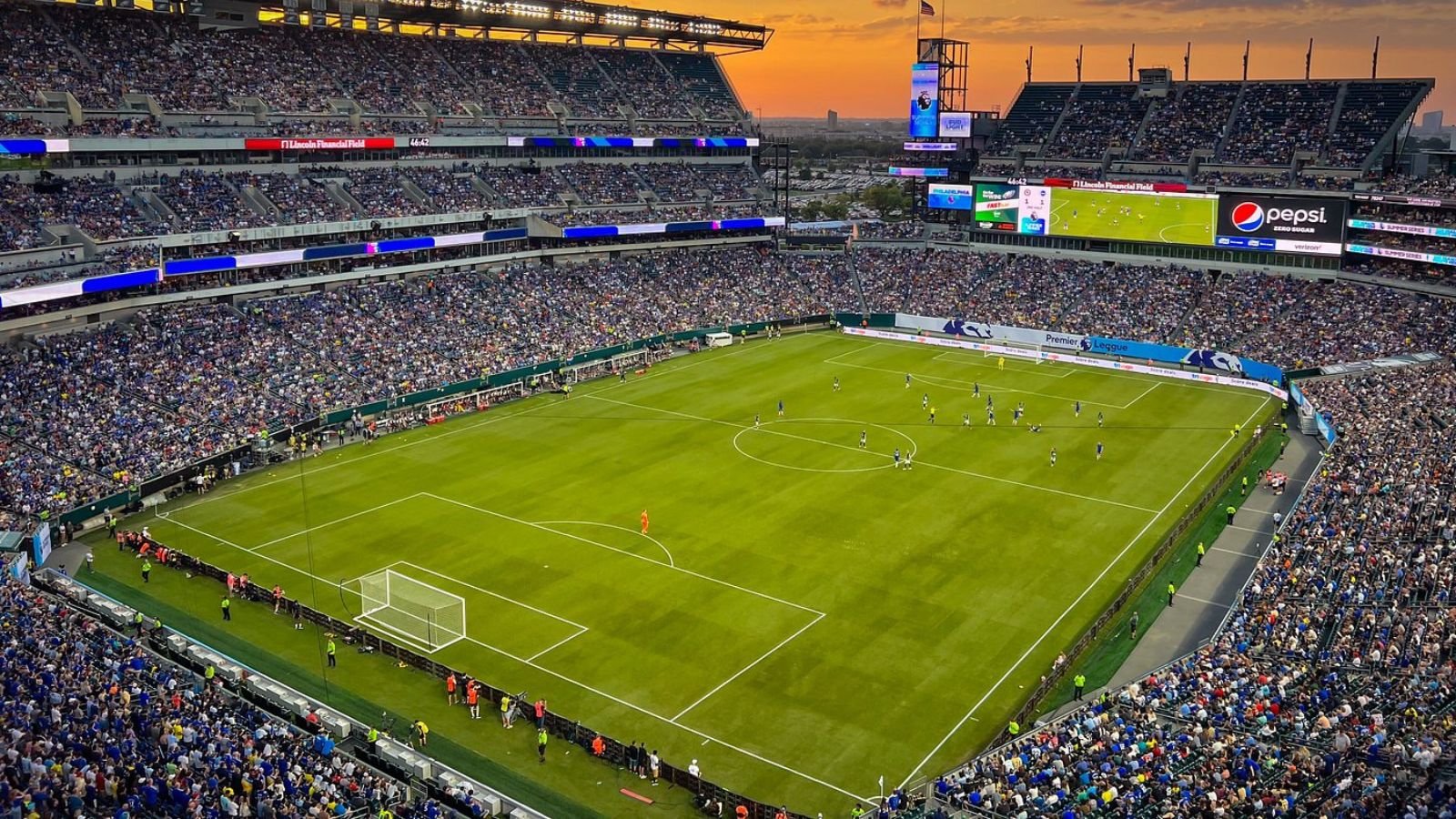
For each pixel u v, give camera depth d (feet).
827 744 164.14
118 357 304.50
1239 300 412.36
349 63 424.46
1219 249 436.35
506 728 168.55
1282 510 258.57
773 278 481.87
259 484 273.54
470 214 410.72
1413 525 210.38
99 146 331.77
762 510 256.73
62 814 121.70
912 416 335.47
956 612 205.77
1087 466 288.92
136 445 270.46
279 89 393.70
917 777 155.84
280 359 328.29
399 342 357.20
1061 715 170.60
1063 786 141.08
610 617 203.51
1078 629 199.82
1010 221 479.41
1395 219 390.42
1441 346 351.67
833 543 237.25
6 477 243.19
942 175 511.40
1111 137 484.33
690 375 386.11
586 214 450.30
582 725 166.50
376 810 137.90
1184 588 217.77
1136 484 275.18
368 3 410.52
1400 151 444.55
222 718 154.81
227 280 349.41
